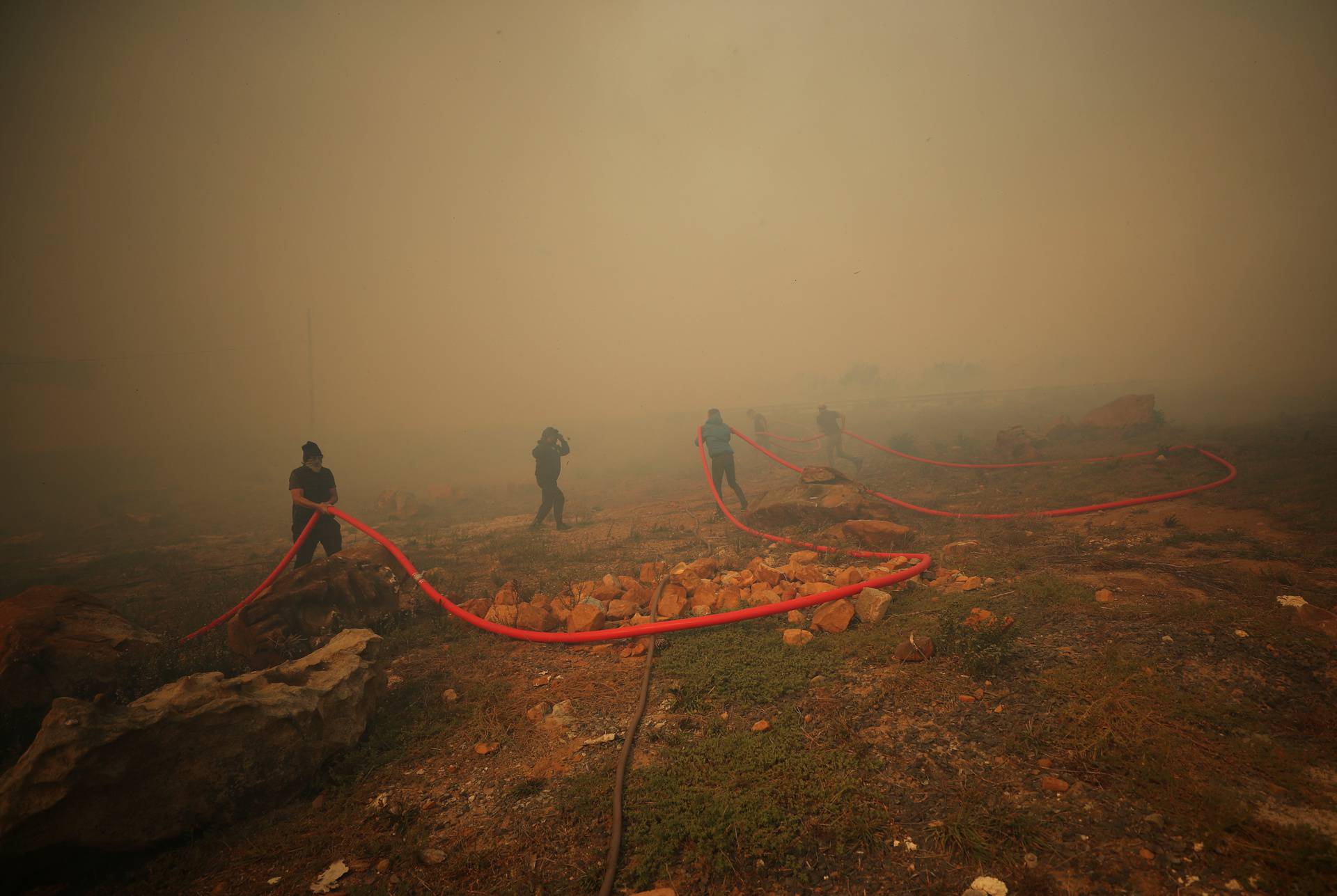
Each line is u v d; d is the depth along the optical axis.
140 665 4.21
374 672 3.68
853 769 2.62
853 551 6.38
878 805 2.39
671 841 2.29
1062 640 3.63
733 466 9.41
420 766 3.05
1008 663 3.42
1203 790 2.25
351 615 4.96
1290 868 1.85
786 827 2.30
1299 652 3.19
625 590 5.51
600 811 2.54
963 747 2.72
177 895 2.29
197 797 2.62
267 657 4.37
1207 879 1.86
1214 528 5.96
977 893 1.92
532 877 2.21
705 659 3.90
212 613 6.04
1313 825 2.05
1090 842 2.08
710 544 7.70
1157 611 3.85
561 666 4.18
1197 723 2.69
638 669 3.99
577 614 4.80
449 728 3.38
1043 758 2.57
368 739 3.33
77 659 3.95
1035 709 2.93
